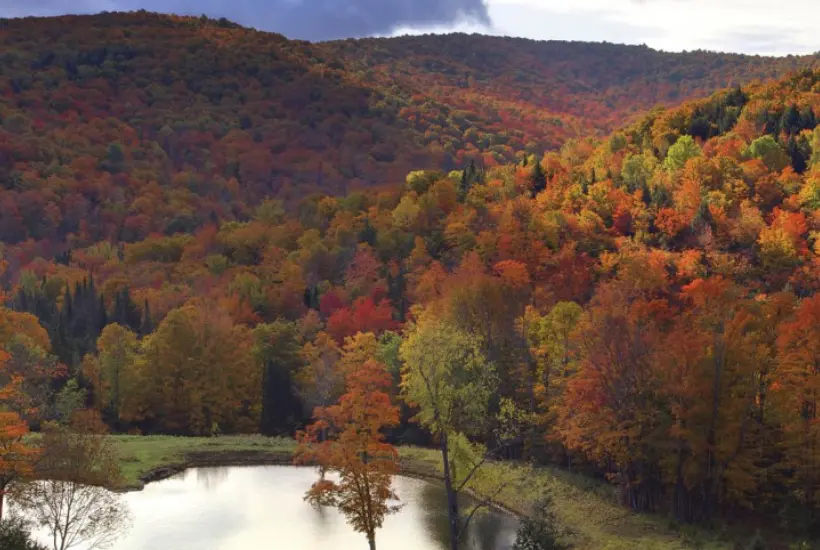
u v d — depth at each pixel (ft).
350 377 216.13
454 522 208.33
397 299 474.90
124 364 369.09
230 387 380.37
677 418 232.73
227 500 264.31
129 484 273.33
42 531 219.00
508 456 296.30
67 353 396.57
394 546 223.51
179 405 370.53
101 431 302.25
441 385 212.64
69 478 203.10
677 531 221.87
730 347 233.14
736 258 460.55
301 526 239.91
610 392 245.86
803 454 220.64
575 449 278.26
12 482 201.46
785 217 477.36
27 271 629.92
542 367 304.71
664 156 651.25
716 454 228.84
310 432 295.89
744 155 583.17
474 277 369.71
